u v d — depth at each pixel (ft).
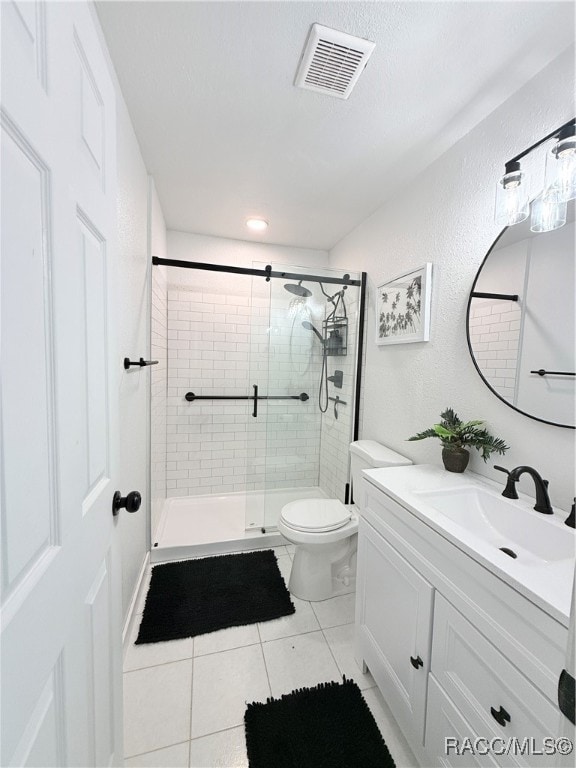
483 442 4.11
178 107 4.33
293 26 3.20
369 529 4.30
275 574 6.37
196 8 3.06
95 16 3.09
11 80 1.25
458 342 4.75
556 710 1.98
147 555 6.59
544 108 3.51
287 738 3.54
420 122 4.45
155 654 4.58
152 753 3.41
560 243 3.31
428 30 3.18
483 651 2.52
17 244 1.34
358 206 6.98
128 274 4.71
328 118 4.45
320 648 4.74
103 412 2.51
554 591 2.14
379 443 6.90
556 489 3.43
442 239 5.07
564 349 3.28
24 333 1.40
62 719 1.75
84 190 2.06
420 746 3.23
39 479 1.53
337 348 8.55
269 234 8.81
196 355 9.30
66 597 1.81
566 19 3.01
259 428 8.75
